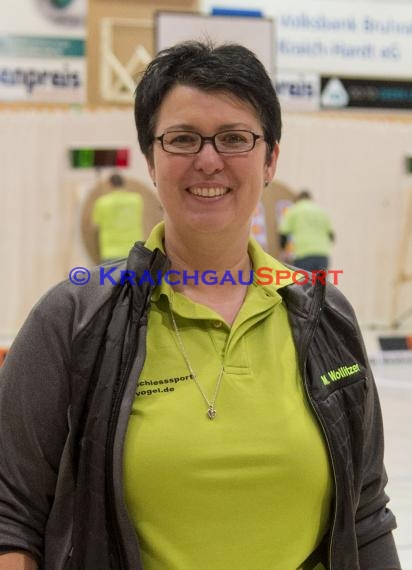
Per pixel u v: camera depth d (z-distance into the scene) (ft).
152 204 37.04
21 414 5.08
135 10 36.17
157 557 4.90
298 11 37.52
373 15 38.29
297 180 38.58
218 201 5.22
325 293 5.57
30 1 35.47
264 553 5.01
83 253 36.70
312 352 5.41
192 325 5.30
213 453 4.93
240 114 5.13
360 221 39.24
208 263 5.50
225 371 5.18
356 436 5.42
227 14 36.81
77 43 35.99
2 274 36.22
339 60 38.27
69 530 5.16
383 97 38.88
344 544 5.25
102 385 4.97
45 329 5.13
